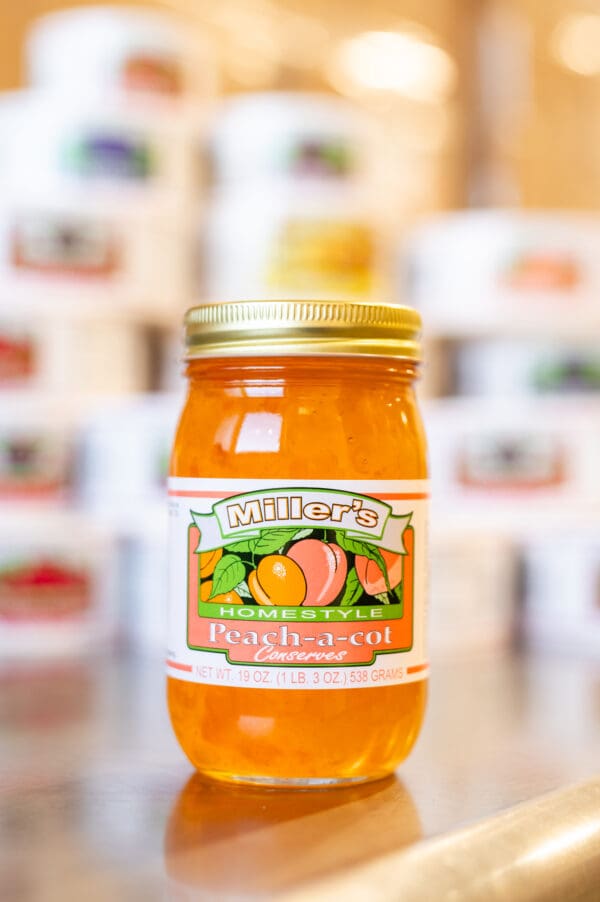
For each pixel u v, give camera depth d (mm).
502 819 458
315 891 399
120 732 595
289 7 1349
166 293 979
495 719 637
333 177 993
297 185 979
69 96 1003
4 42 1091
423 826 459
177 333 1014
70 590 818
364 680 493
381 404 502
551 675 762
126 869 426
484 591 870
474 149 1622
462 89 1599
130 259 952
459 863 426
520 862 437
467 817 469
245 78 1306
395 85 1494
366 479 493
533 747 578
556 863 445
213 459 496
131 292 952
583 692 709
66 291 920
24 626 808
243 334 490
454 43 1581
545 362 1004
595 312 1008
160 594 825
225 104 1253
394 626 501
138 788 506
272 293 964
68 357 925
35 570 810
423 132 1531
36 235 904
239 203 986
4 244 898
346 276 971
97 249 931
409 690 507
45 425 859
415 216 1512
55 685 706
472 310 1007
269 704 488
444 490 918
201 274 1021
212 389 505
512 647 876
